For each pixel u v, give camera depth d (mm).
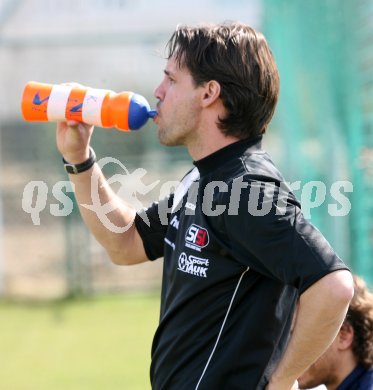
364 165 29609
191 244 8719
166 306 9164
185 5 41625
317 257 7816
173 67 9125
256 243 7984
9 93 40812
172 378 8734
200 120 8992
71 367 24344
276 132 42500
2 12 39625
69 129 9766
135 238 10750
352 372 10203
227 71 8781
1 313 34781
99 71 39438
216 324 8523
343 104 29766
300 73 32594
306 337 7918
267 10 37125
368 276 29500
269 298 8461
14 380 22797
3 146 41000
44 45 38812
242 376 8359
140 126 9383
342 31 29703
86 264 39250
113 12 40781
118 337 28906
